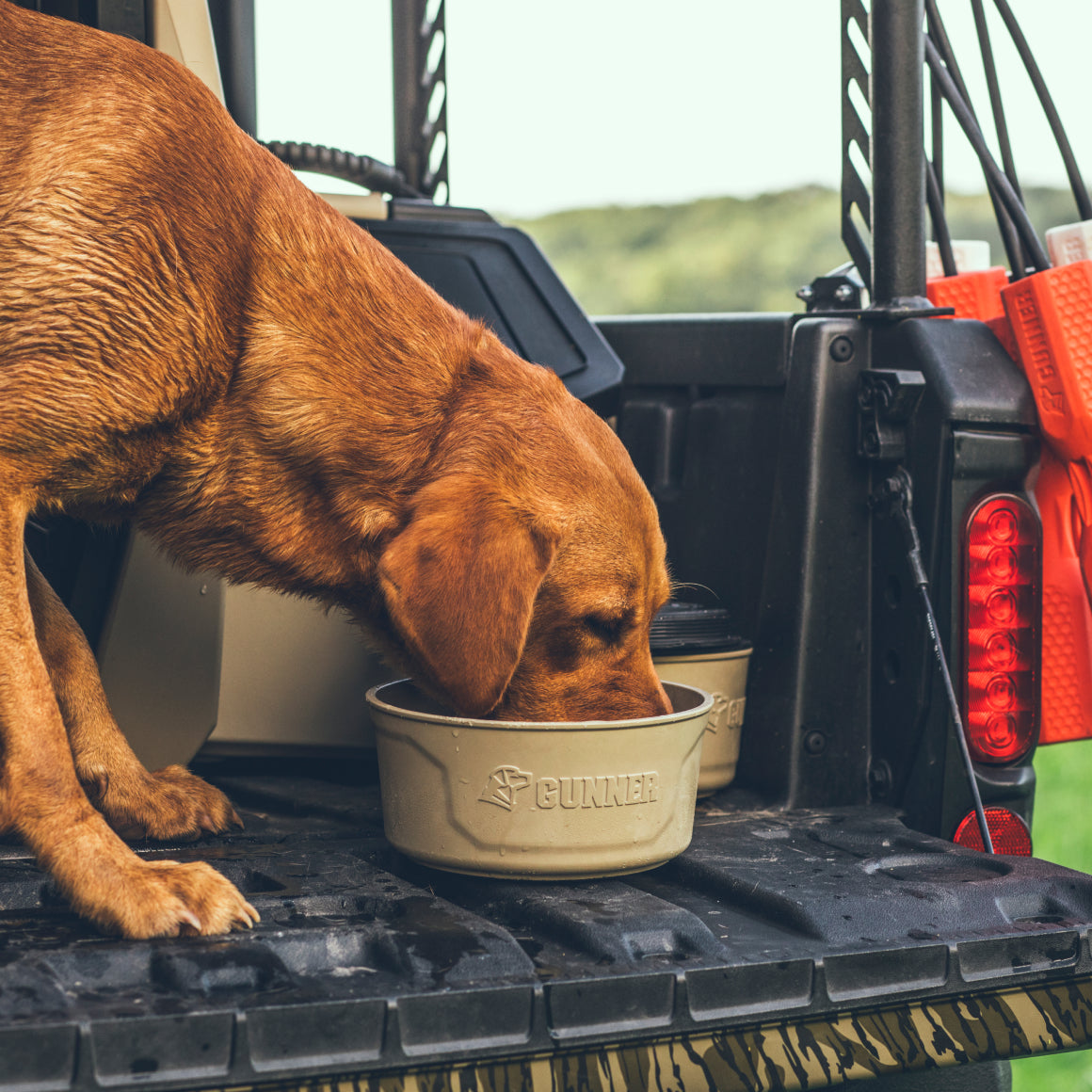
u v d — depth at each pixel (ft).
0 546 5.75
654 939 5.30
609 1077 4.68
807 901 5.69
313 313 6.49
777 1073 4.93
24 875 5.78
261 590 7.66
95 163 6.08
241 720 7.79
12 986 4.49
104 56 6.41
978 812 6.87
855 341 7.52
